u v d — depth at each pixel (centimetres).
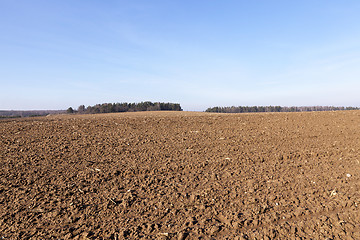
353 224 330
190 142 837
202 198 408
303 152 707
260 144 822
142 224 330
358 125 1216
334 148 763
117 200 396
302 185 465
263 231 315
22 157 592
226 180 493
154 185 462
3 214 347
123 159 616
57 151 658
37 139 782
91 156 630
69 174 498
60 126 1018
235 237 303
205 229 320
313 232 314
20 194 407
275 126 1209
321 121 1360
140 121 1269
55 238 299
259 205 384
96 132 949
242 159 635
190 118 1465
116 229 318
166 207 378
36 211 358
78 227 322
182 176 511
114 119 1331
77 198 400
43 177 477
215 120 1394
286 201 400
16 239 294
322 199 406
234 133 1020
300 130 1098
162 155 661
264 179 497
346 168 570
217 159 630
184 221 341
